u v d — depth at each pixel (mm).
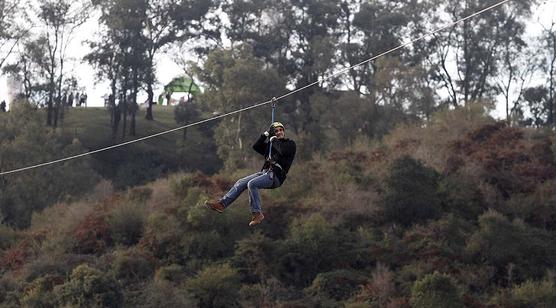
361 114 94438
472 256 54344
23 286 53312
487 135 73188
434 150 70312
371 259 55031
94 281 48656
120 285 50344
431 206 59906
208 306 50125
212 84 92625
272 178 18625
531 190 64500
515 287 50344
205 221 56656
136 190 66750
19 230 71438
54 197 78000
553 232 58719
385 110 95062
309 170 69438
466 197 61844
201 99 93188
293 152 18812
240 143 87375
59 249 58625
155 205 63719
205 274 50844
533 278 53094
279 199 63094
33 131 81062
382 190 63406
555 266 54344
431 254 53812
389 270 53812
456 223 57281
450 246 55375
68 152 83688
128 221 61188
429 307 45906
